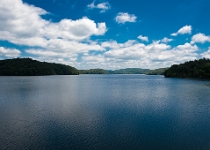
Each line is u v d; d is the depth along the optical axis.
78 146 16.73
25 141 17.83
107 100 41.62
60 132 20.20
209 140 18.03
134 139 18.33
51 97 46.34
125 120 24.81
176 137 18.86
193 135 19.38
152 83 107.00
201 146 16.72
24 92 56.75
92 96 48.56
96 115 27.44
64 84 96.25
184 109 31.73
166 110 30.95
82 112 29.38
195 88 71.50
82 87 78.50
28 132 20.22
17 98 44.25
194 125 22.73
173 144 17.17
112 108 32.56
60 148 16.34
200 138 18.53
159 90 65.00
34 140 18.03
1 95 49.44
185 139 18.33
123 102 38.88
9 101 39.84
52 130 20.81
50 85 87.56
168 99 43.19
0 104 36.28
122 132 20.23
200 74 161.62
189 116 27.02
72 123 23.47
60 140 18.03
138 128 21.58
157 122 23.97
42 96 48.03
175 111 30.20
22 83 97.75
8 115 27.52
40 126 22.23
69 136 19.06
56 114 28.06
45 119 25.28
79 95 50.53
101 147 16.55
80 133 19.89
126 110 30.89
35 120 24.81
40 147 16.52
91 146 16.72
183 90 64.44
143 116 26.94
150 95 50.84
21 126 22.31
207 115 27.62
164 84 96.81
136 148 16.38
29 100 41.34
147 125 22.69
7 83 96.62
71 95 50.59
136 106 34.41
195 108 32.59
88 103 37.59
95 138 18.53
